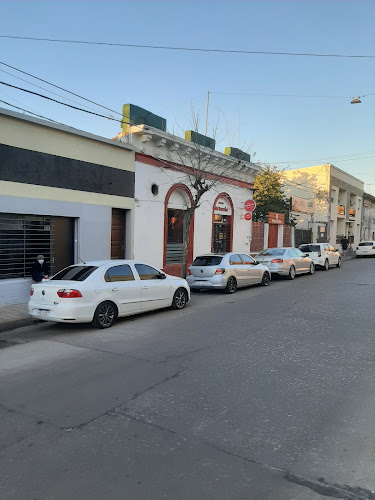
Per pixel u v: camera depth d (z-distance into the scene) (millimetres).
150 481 2885
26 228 10484
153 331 7516
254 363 5520
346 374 5066
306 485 2818
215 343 6570
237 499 2674
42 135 10516
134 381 4898
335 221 36156
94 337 7145
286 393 4469
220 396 4398
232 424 3740
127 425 3750
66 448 3355
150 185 14422
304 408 4078
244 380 4879
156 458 3178
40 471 3029
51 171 10789
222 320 8398
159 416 3930
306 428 3652
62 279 7941
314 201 34531
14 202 9867
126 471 3012
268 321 8242
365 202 45375
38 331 7770
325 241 33781
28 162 10188
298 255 17312
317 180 34562
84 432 3627
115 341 6836
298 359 5684
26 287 10398
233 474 2953
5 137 9617
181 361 5648
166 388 4648
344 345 6402
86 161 11836
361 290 12797
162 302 9250
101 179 12375
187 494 2732
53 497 2725
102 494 2752
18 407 4195
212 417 3891
